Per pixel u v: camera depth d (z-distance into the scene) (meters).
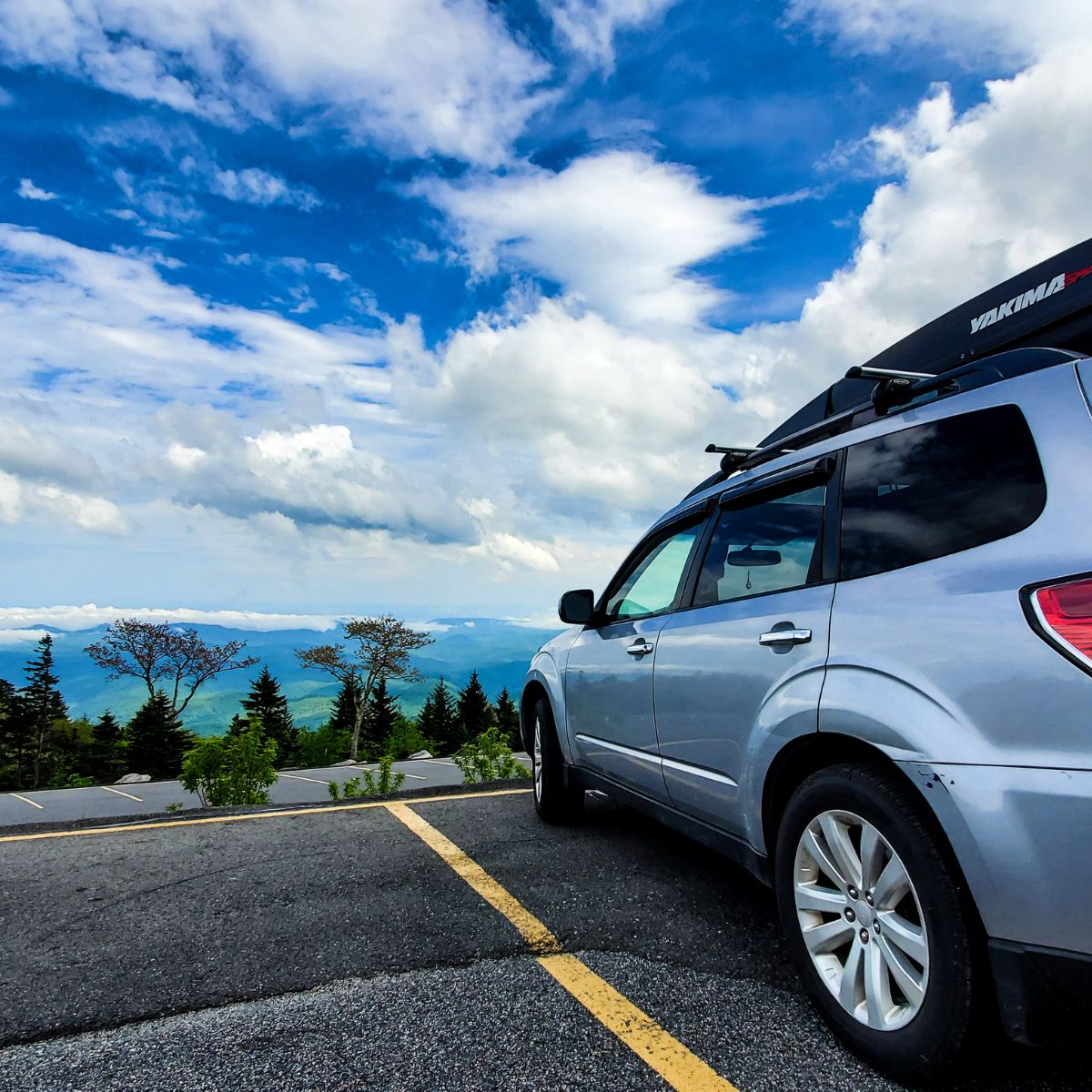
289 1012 2.39
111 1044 2.22
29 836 4.86
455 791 6.54
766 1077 1.95
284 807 5.84
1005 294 3.41
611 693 3.75
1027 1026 1.60
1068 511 1.72
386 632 67.00
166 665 67.75
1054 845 1.56
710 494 3.46
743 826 2.62
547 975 2.62
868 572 2.21
